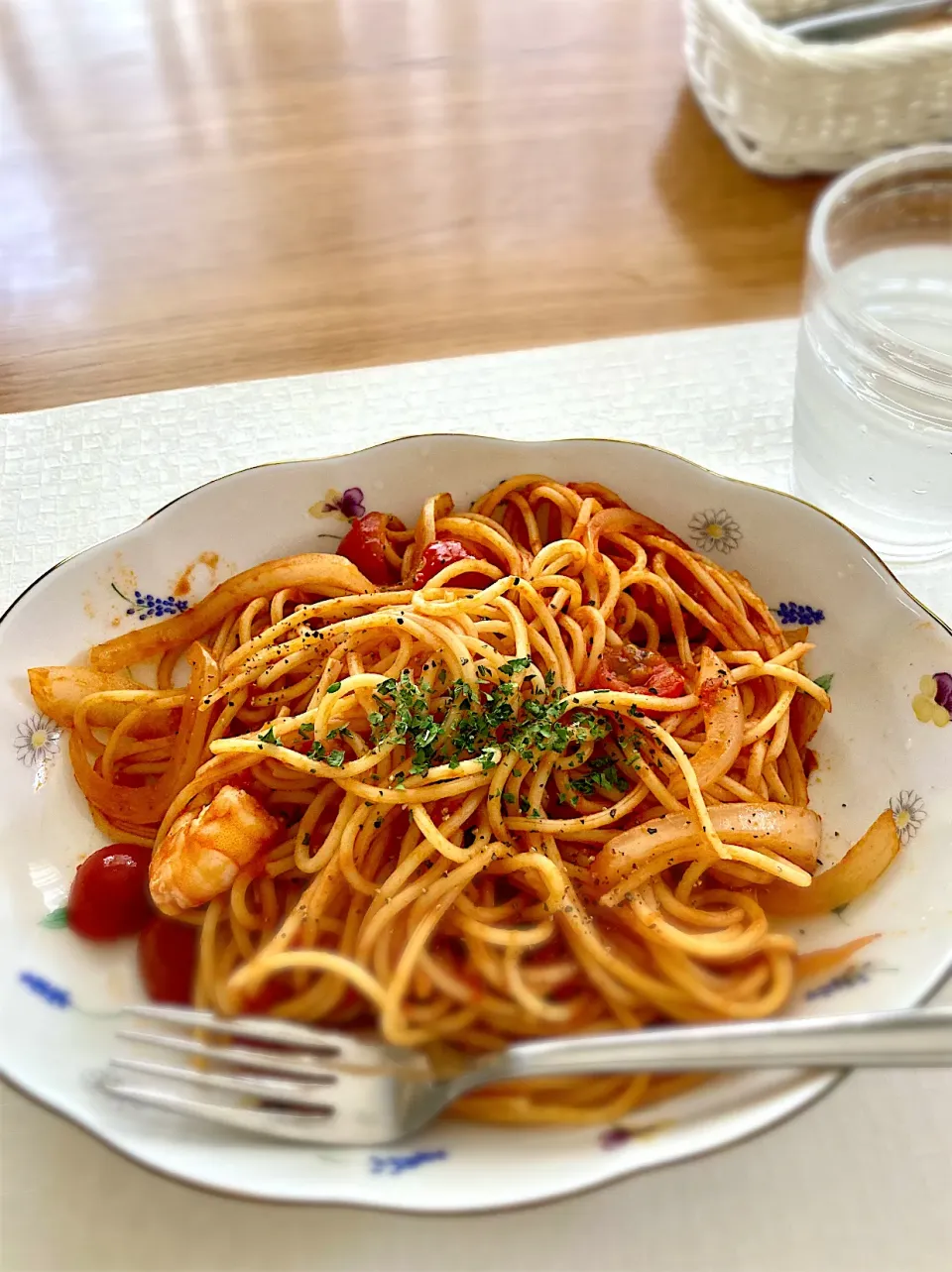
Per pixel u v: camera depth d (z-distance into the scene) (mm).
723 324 414
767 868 257
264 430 378
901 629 283
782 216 465
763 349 402
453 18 583
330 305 429
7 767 267
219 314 427
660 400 387
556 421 379
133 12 599
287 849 273
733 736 281
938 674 271
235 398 389
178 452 371
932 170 385
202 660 293
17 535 345
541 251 452
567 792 277
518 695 276
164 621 307
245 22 589
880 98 441
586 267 444
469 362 401
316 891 260
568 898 259
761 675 294
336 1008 247
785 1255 217
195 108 533
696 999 247
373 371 398
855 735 286
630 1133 208
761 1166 227
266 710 296
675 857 264
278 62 561
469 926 258
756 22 442
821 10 493
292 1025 240
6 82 554
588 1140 209
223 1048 228
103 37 583
